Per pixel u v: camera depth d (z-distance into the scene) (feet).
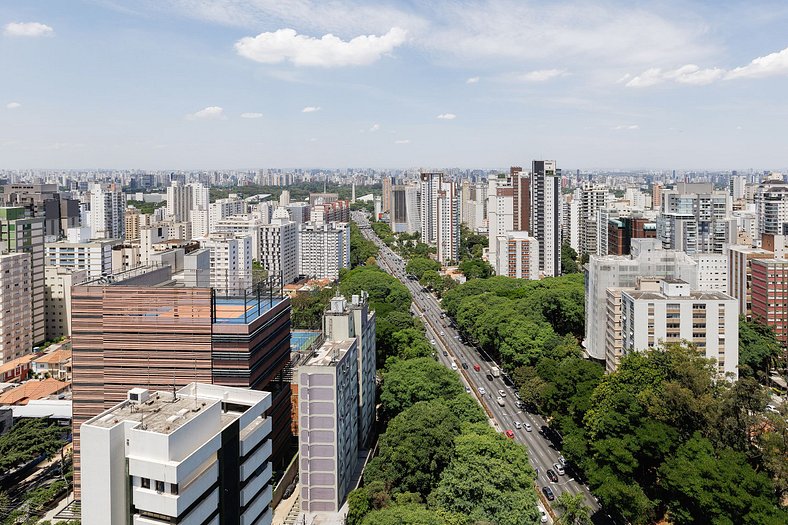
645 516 434.71
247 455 302.66
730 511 403.95
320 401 481.05
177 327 493.36
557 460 579.89
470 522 424.05
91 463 255.09
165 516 252.83
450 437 500.74
